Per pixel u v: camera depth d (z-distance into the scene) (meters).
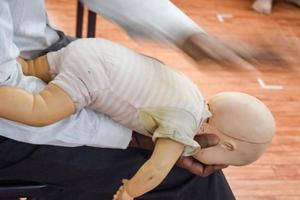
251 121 1.15
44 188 1.21
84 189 1.25
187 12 3.14
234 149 1.16
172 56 2.71
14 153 1.13
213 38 1.12
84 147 1.16
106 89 1.06
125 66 1.08
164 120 1.07
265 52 1.12
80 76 1.05
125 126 1.14
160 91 1.08
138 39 1.20
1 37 0.97
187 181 1.28
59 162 1.16
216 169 1.23
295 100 2.57
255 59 1.10
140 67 1.09
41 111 1.02
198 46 1.10
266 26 3.10
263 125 1.16
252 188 2.09
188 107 1.08
